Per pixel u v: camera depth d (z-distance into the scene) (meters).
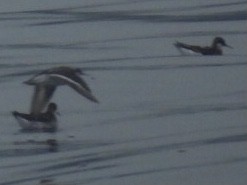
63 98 4.69
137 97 4.73
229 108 4.79
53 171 4.73
